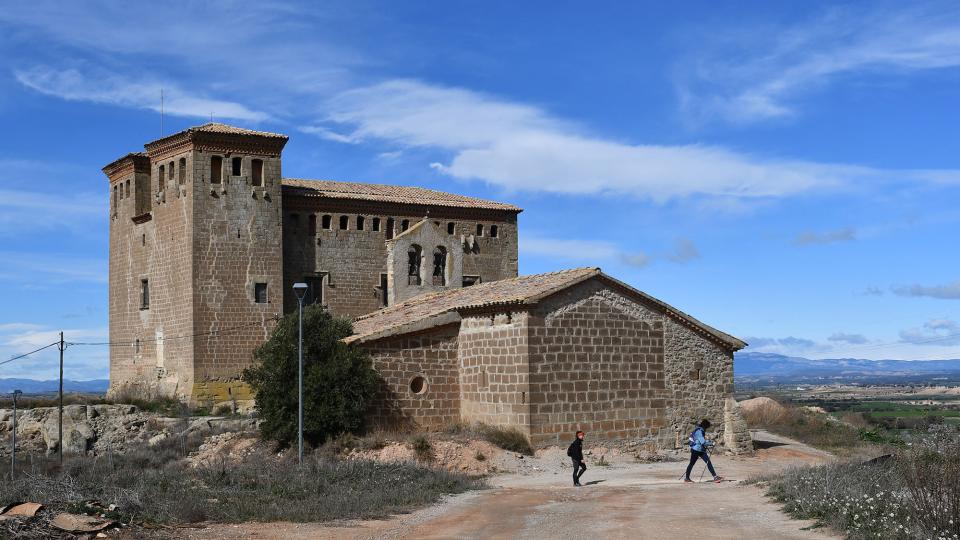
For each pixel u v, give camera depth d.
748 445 39.97
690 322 39.59
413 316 40.53
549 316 36.34
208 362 54.09
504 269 68.69
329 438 35.72
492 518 22.41
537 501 25.48
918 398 158.88
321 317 38.12
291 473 28.34
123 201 62.62
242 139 56.19
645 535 19.30
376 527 21.22
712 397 40.06
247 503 23.06
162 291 57.25
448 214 66.62
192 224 54.69
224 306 54.97
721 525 20.33
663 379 38.84
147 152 59.16
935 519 17.62
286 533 20.14
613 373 37.56
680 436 38.94
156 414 52.56
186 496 23.45
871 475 23.72
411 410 38.19
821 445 45.03
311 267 60.75
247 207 56.31
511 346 36.44
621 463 35.94
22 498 21.08
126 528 19.22
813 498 21.59
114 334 62.62
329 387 36.03
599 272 37.44
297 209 60.56
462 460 33.62
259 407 37.78
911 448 24.14
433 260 59.62
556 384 36.19
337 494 25.45
